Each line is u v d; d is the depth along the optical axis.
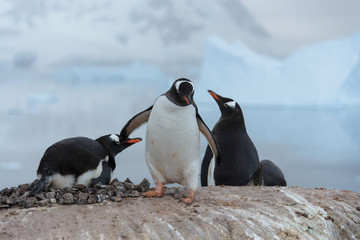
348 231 8.66
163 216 7.60
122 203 8.11
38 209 7.67
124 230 7.07
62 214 7.46
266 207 8.46
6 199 7.80
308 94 73.94
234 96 75.88
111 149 9.27
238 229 7.52
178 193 8.54
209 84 76.56
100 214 7.52
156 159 8.29
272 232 7.63
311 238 7.79
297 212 8.41
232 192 9.36
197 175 8.37
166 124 7.94
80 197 7.98
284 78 74.62
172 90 8.05
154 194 8.55
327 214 8.68
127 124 9.02
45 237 6.74
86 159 8.44
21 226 7.01
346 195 9.97
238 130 11.65
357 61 70.12
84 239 6.78
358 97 71.06
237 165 11.42
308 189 10.32
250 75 75.31
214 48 76.44
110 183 9.13
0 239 6.62
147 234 7.05
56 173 8.20
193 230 7.30
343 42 72.69
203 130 8.66
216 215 7.80
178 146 8.03
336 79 72.06
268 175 12.77
